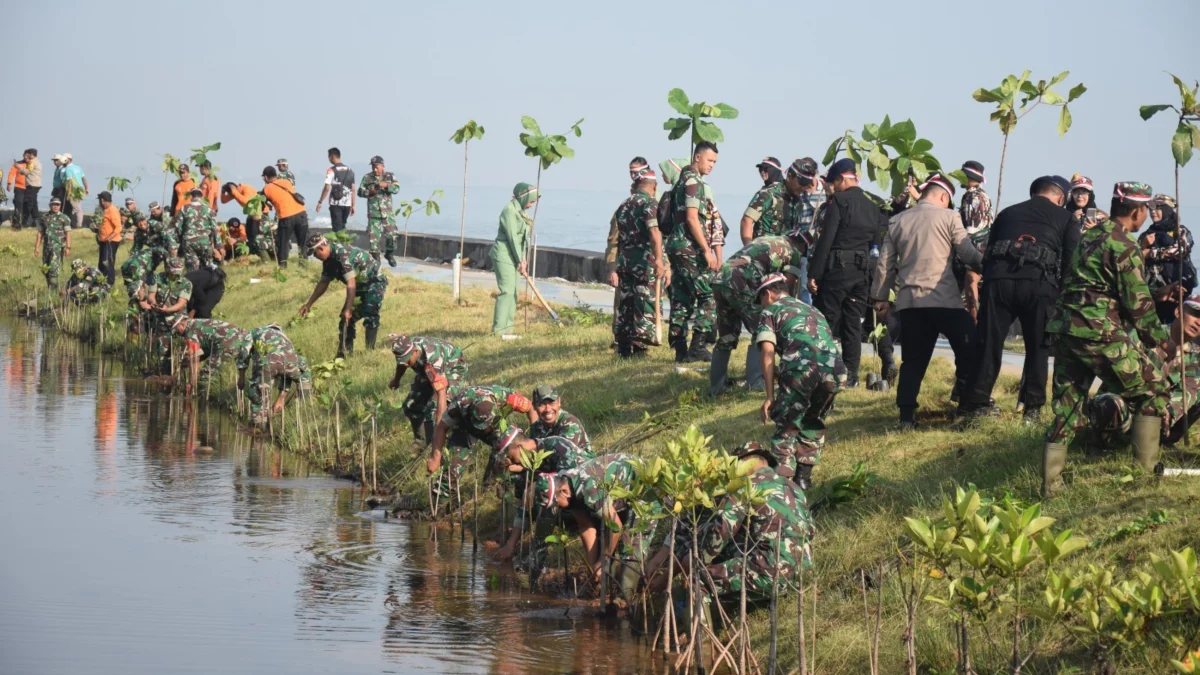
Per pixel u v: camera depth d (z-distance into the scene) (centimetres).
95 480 1555
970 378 1207
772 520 941
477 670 881
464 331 2272
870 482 1088
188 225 2553
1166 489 934
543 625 1000
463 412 1329
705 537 941
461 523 1318
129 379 2422
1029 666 753
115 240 3438
